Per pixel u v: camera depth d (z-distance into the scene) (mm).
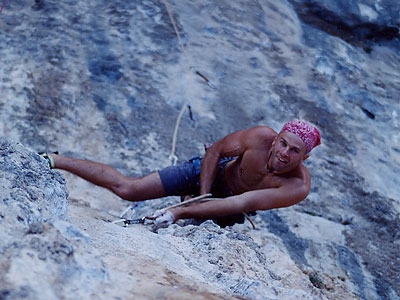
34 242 2211
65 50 7539
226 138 5449
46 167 3045
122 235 3320
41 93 7023
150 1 8391
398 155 7469
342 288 5309
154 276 2557
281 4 9141
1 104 6840
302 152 5066
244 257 3914
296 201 5188
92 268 2266
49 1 8117
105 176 5379
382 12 9367
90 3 8227
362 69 8609
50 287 2111
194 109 7262
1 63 7258
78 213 3916
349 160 7176
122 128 6867
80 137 6699
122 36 7832
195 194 5602
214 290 2635
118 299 2213
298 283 4262
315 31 8977
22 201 2525
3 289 2041
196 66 7758
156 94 7309
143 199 5473
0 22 7738
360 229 6324
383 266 5883
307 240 5941
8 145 3037
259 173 5242
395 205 6738
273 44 8445
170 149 6773
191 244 3826
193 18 8359
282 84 7891
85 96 7090
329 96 7957
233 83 7699
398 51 9195
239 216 5379
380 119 7906
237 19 8594
